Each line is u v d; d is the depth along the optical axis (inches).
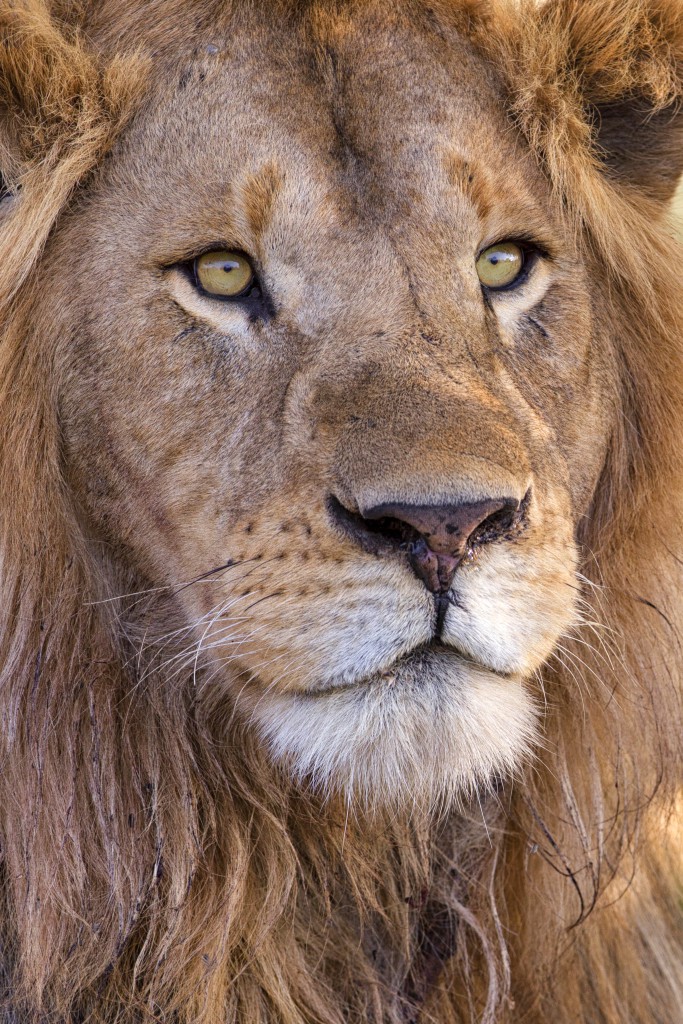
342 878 187.9
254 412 166.7
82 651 176.1
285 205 167.3
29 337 173.9
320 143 168.7
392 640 148.6
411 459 147.7
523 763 192.4
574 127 188.9
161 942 172.6
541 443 170.9
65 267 173.6
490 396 162.1
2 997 175.3
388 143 170.6
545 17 197.3
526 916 194.4
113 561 179.2
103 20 180.2
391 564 148.4
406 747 151.7
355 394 159.3
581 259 190.2
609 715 195.8
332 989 184.2
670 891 217.6
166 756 178.4
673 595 198.8
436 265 169.8
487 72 183.5
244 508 163.6
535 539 160.1
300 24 173.6
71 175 169.5
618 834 195.9
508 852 196.2
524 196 181.2
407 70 175.0
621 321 198.2
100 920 173.3
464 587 149.6
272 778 180.2
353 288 166.6
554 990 194.1
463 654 151.9
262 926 175.3
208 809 177.9
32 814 171.5
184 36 173.6
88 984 170.1
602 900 199.8
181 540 170.6
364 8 176.7
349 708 152.3
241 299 170.9
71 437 175.8
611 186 202.7
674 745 200.1
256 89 169.8
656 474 197.9
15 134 174.4
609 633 195.3
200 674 176.1
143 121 172.9
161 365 169.3
